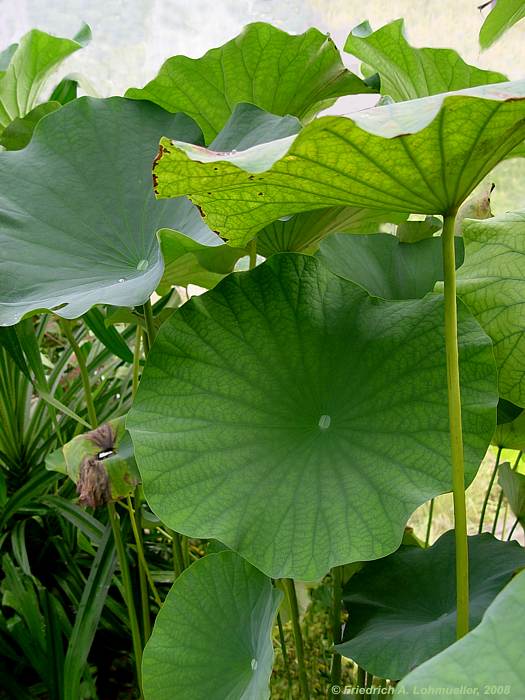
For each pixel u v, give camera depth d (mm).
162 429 1440
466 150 1173
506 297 1458
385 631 1482
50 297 1586
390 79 2113
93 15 3086
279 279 1516
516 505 1781
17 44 2652
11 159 1762
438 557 1611
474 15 2697
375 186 1243
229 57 1949
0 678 2346
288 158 1189
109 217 1737
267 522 1385
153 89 2004
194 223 1647
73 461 1721
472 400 1390
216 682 1476
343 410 1456
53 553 2723
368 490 1377
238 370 1482
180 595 1517
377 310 1497
